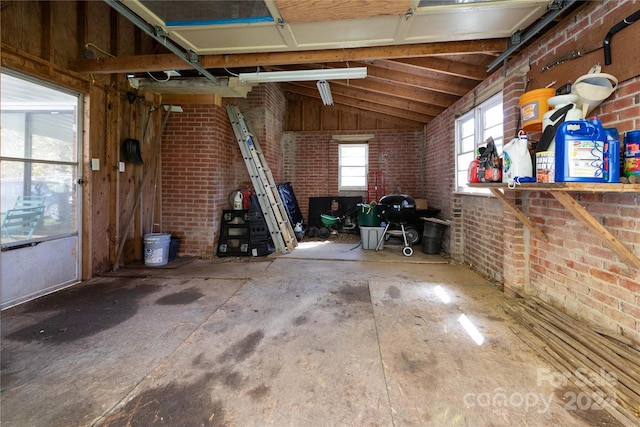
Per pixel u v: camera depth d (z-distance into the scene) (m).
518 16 2.16
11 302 2.76
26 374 1.78
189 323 2.45
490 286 3.29
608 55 1.88
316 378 1.76
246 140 5.04
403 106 5.53
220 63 3.03
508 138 2.99
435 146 5.69
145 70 3.25
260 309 2.72
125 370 1.83
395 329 2.34
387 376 1.77
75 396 1.60
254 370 1.83
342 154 7.18
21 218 2.88
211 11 2.16
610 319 1.95
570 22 2.20
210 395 1.62
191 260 4.49
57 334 2.26
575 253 2.25
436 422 1.43
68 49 3.23
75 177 3.40
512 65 2.94
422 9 2.09
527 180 1.98
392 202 5.16
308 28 2.38
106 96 3.72
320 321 2.48
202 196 4.68
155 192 4.62
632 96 1.75
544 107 2.16
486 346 2.09
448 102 4.73
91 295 3.05
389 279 3.57
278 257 4.66
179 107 4.61
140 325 2.41
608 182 1.65
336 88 5.70
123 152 4.03
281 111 6.77
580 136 1.66
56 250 3.19
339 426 1.41
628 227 1.81
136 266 4.11
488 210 3.60
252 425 1.42
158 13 2.19
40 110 3.01
